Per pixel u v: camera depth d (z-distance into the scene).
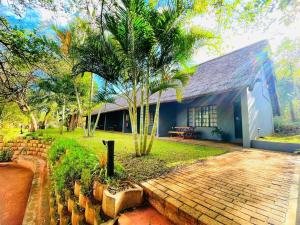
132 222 2.50
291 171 3.93
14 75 5.98
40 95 12.92
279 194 2.78
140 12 4.41
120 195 2.79
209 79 9.40
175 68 5.47
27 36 5.21
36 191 5.73
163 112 11.45
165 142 8.47
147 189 3.07
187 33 4.95
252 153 5.87
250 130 7.02
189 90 9.62
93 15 4.62
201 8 4.33
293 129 10.55
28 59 5.50
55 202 4.29
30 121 13.68
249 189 2.98
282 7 2.41
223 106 9.23
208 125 9.98
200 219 2.12
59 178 4.54
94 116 25.59
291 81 14.76
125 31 4.50
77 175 3.94
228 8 3.86
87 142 8.23
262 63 7.37
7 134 10.48
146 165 4.39
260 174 3.74
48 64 6.31
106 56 4.98
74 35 8.57
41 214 4.42
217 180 3.41
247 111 6.91
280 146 6.11
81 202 3.29
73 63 8.69
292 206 2.41
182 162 4.68
